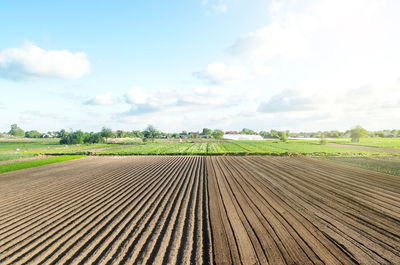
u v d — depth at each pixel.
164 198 12.72
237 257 6.38
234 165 26.23
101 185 16.73
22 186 16.86
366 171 21.22
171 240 7.54
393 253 6.51
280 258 6.27
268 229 8.23
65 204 12.07
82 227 8.87
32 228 8.91
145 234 8.06
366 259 6.19
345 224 8.65
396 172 20.58
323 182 16.44
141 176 20.23
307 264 5.95
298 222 8.88
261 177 18.55
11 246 7.46
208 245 7.14
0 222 9.68
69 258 6.58
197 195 13.17
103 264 6.20
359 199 12.05
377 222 8.84
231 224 8.76
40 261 6.46
